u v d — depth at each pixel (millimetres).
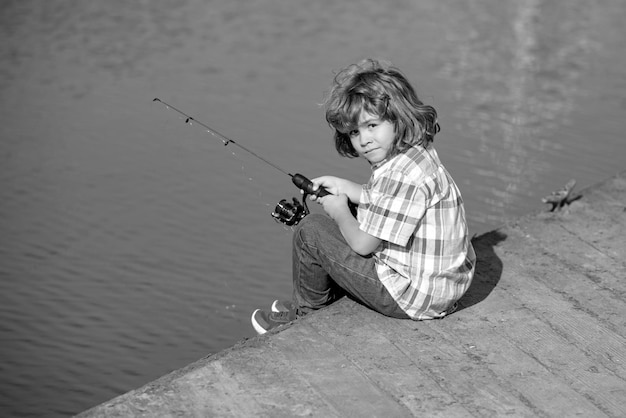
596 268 3652
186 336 4684
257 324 3422
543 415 2783
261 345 3066
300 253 3197
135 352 4582
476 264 3650
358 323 3193
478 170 6199
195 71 7629
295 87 7340
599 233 3928
